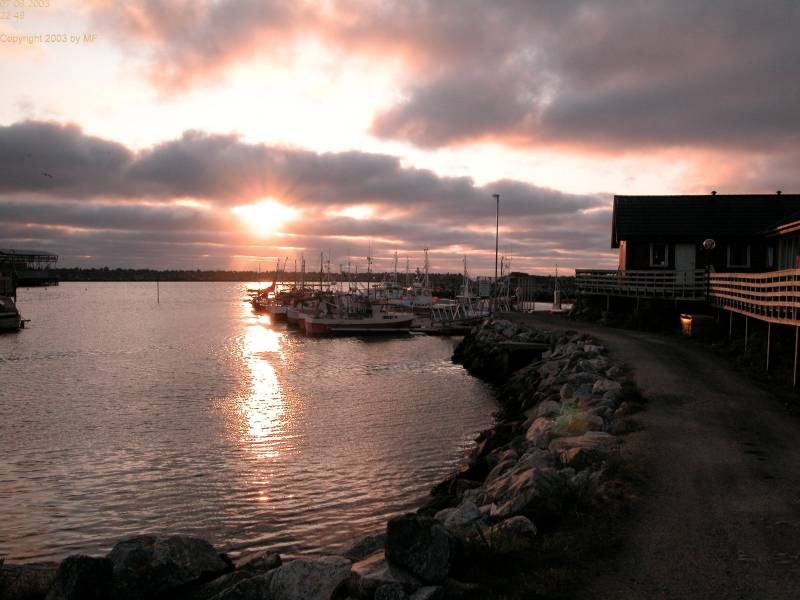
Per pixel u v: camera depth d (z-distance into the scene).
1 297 78.31
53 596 7.25
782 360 21.77
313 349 58.03
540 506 9.23
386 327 73.81
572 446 13.41
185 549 8.84
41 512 16.11
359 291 124.12
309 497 16.95
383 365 46.47
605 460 12.05
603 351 27.17
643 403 17.11
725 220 42.44
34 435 24.17
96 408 29.58
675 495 10.14
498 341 42.44
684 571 7.56
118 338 67.81
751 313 24.03
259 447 22.20
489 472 14.81
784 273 20.58
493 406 29.92
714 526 8.90
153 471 19.45
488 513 10.01
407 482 18.12
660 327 37.03
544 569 7.65
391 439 23.27
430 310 90.31
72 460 20.72
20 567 8.95
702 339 31.27
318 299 93.75
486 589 7.21
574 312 50.91
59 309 126.94
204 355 52.47
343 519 15.34
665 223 42.94
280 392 34.16
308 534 14.48
